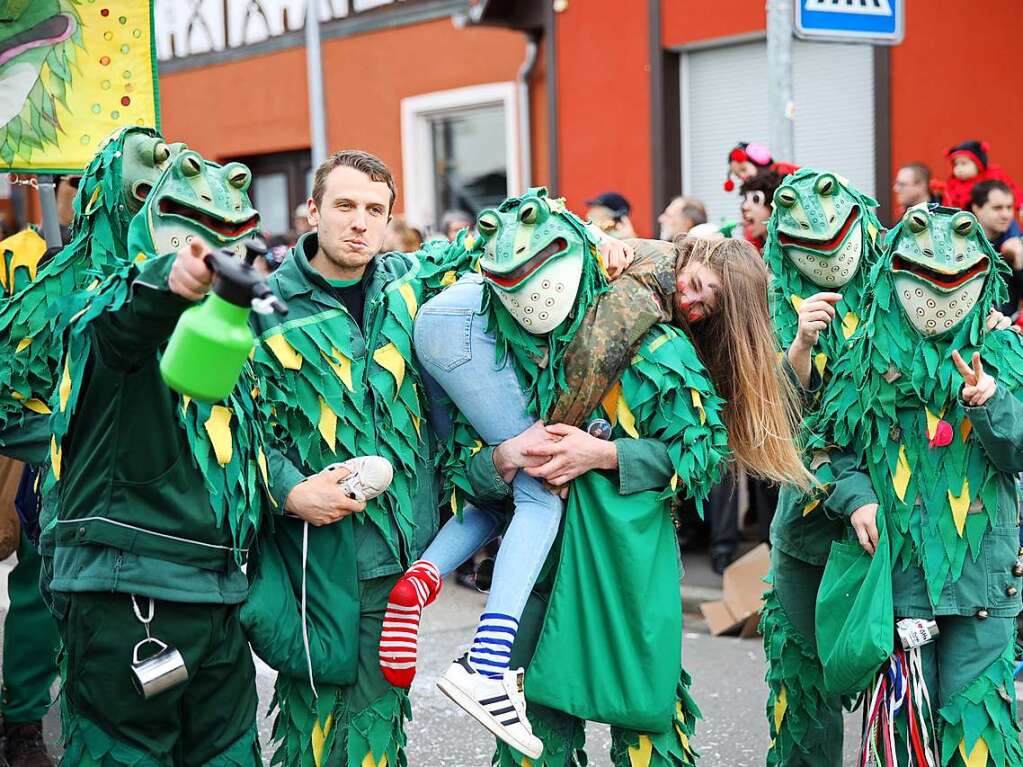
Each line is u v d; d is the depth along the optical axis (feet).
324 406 10.46
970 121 24.72
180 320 7.92
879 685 10.93
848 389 11.28
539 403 10.15
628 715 9.96
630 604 10.03
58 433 9.39
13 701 14.01
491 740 15.31
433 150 39.17
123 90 13.85
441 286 11.08
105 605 9.29
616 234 21.93
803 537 12.02
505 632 9.93
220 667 9.73
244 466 9.73
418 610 10.20
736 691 16.72
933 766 10.67
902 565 10.91
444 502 10.91
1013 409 10.39
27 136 13.57
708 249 10.69
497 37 35.81
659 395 10.12
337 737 10.45
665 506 10.37
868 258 12.55
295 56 43.19
